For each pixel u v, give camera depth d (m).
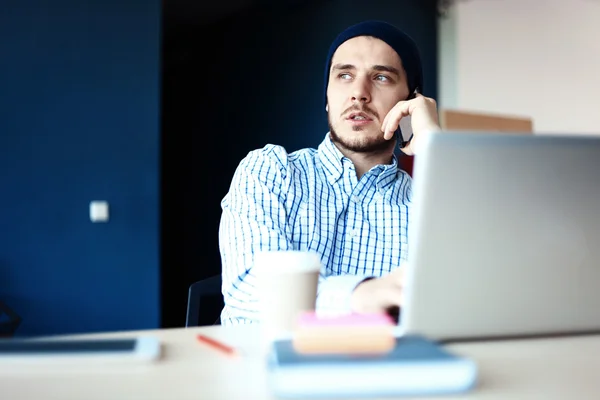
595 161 0.77
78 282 3.30
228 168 5.50
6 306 3.06
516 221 0.76
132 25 3.44
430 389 0.58
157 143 3.46
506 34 4.79
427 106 1.60
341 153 1.72
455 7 4.84
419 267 0.75
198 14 5.38
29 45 3.25
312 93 4.66
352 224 1.65
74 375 0.65
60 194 3.29
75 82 3.33
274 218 1.52
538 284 0.79
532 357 0.73
